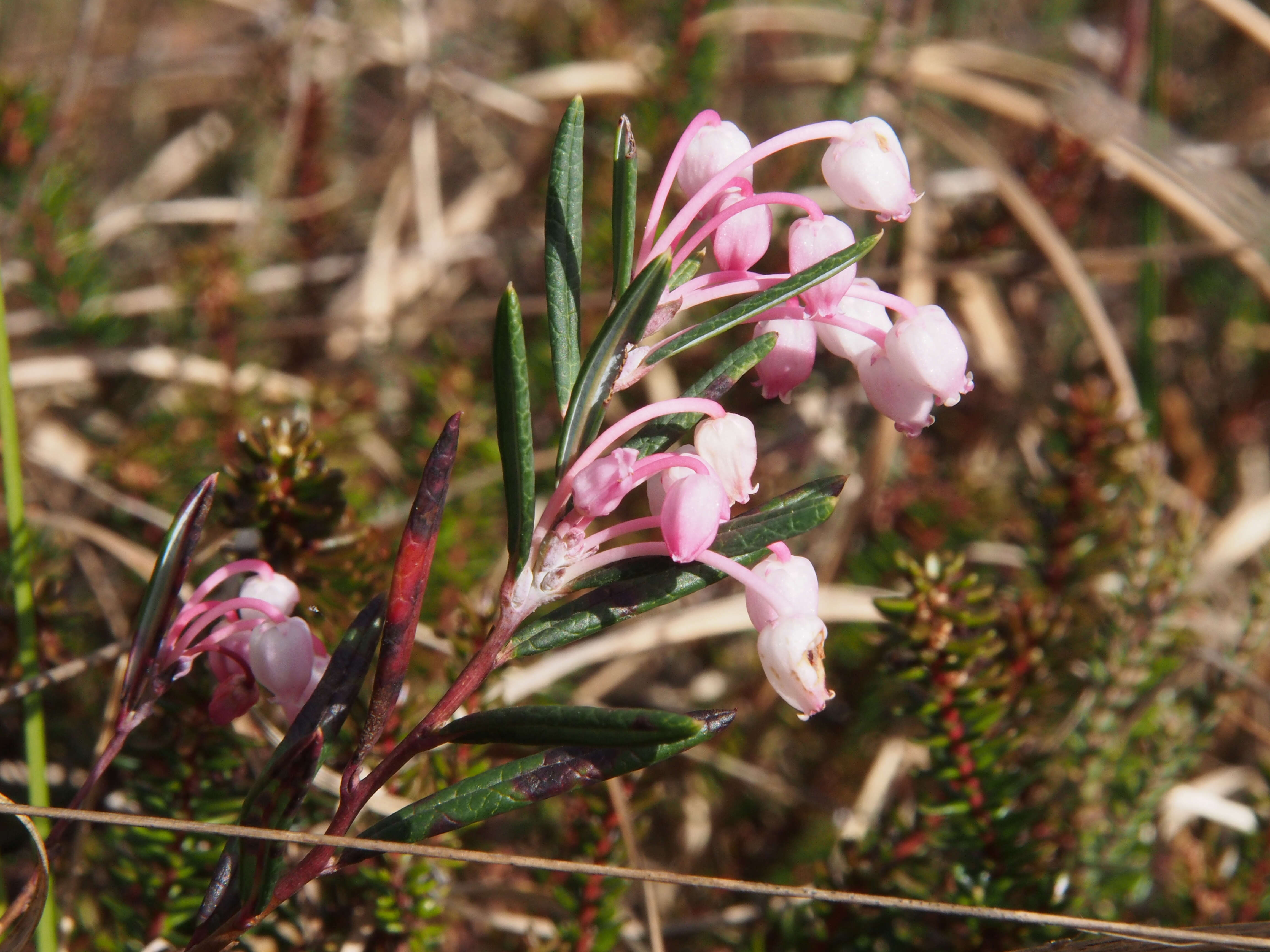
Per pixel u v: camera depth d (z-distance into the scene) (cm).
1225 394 39
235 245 34
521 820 26
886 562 30
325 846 17
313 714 18
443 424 30
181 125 47
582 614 18
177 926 22
